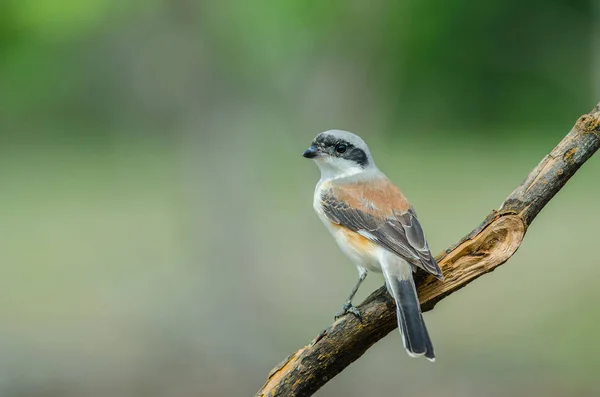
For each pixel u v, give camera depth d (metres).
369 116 14.37
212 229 14.01
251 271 13.93
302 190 14.12
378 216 7.21
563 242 19.66
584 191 24.62
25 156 33.06
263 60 13.62
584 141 5.66
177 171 21.91
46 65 17.92
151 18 13.48
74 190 27.55
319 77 13.89
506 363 13.30
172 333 13.95
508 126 30.34
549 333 14.20
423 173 27.14
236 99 13.91
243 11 13.00
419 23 17.44
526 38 23.33
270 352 13.48
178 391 12.95
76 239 21.02
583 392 12.16
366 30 13.74
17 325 14.84
